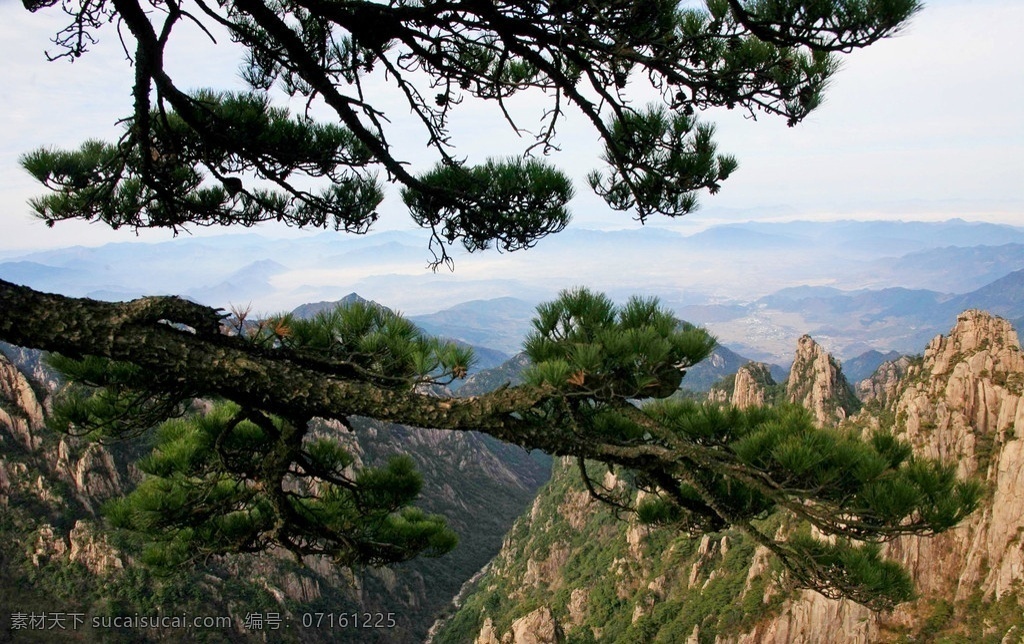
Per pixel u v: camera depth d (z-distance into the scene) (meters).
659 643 51.47
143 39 4.84
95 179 8.21
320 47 6.41
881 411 49.91
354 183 8.41
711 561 57.88
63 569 65.81
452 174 6.82
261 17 5.00
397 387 4.59
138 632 63.84
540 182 6.77
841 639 38.00
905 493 4.29
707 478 5.24
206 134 6.06
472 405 4.32
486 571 106.94
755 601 44.62
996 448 38.28
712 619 48.59
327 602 81.31
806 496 4.55
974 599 34.69
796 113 5.55
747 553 53.12
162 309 4.08
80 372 5.56
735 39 5.07
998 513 35.38
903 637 35.94
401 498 7.65
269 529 7.51
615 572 68.38
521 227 7.07
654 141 6.22
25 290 3.93
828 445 4.49
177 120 6.88
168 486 7.25
